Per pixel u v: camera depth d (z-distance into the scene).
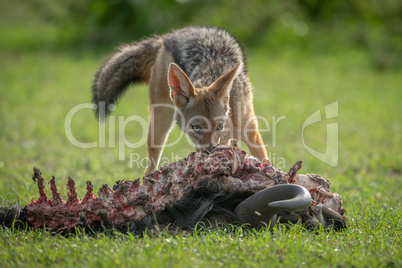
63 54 30.95
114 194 6.56
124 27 32.09
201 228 6.62
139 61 11.62
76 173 10.89
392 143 15.05
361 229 7.16
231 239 6.18
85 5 34.25
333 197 7.31
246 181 6.94
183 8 31.45
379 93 22.84
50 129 16.17
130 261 5.47
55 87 23.03
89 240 6.22
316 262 5.68
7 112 18.45
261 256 5.72
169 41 10.91
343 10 33.53
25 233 6.59
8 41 34.38
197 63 10.37
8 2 42.81
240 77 10.13
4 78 24.55
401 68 28.86
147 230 6.57
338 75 26.62
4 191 8.97
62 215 6.61
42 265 5.52
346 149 14.30
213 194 6.84
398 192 10.06
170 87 9.50
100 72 11.77
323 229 6.88
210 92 9.39
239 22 31.64
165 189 6.65
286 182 6.93
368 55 30.06
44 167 11.77
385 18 33.09
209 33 10.82
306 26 32.34
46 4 36.53
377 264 5.68
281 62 29.06
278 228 6.91
